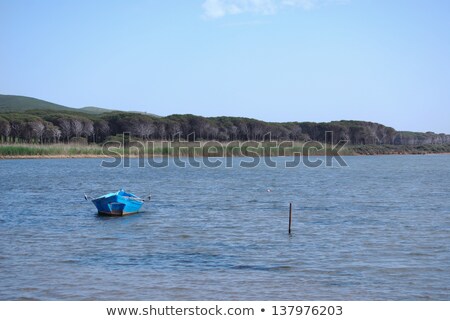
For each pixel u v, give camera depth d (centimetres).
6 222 8000
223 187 14288
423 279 4928
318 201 10969
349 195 12269
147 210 9375
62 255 5803
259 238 6794
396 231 7288
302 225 7794
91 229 7425
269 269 5241
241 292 4550
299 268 5278
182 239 6731
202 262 5506
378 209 9662
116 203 8562
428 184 15588
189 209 9550
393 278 4956
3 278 4891
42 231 7244
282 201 10931
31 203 10338
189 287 4666
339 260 5612
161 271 5147
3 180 15650
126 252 5969
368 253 5944
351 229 7450
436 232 7219
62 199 11050
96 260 5578
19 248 6153
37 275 4991
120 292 4531
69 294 4472
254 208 9744
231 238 6800
